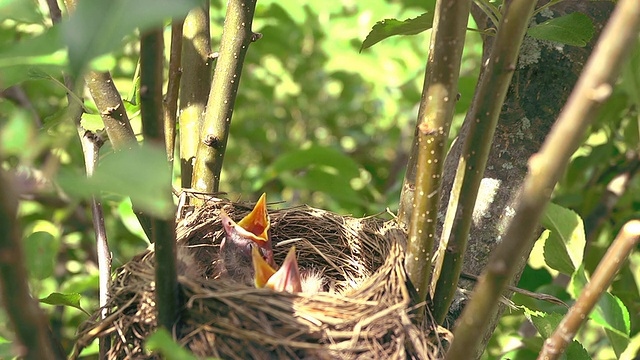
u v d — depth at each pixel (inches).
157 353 23.9
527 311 26.3
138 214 25.9
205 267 30.5
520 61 27.0
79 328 24.7
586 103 17.6
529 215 19.8
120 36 15.5
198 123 28.5
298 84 45.0
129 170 14.4
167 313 22.9
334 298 24.7
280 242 31.3
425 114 22.6
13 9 21.4
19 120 16.3
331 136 50.4
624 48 16.8
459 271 23.6
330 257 30.2
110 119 25.3
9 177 17.3
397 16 37.8
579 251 25.7
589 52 27.3
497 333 35.5
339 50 39.1
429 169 22.9
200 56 28.4
